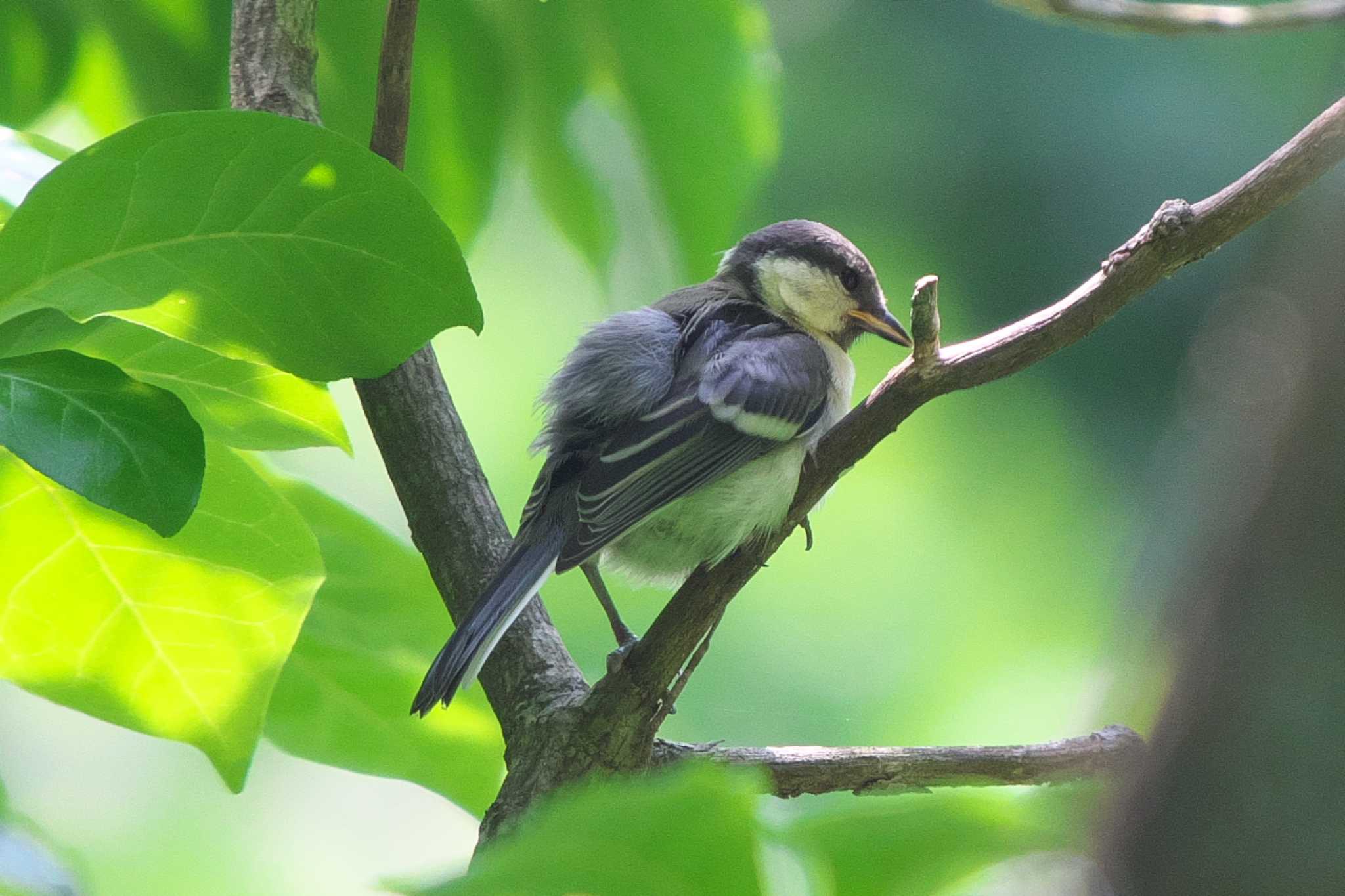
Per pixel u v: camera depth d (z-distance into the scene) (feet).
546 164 10.41
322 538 10.21
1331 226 7.68
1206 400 10.11
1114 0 10.42
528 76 10.39
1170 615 6.82
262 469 10.21
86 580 10.16
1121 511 10.73
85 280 10.06
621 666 10.19
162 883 10.60
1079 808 5.83
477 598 10.25
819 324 10.52
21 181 10.14
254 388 10.16
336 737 10.23
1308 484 6.36
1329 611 5.97
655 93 10.39
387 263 10.11
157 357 10.15
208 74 10.38
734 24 10.38
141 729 10.17
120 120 10.40
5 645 10.16
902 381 10.21
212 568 10.16
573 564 10.31
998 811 5.77
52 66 10.37
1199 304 10.73
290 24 10.29
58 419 9.34
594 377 10.38
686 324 10.42
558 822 5.33
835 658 10.70
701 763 5.74
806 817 5.43
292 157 9.71
